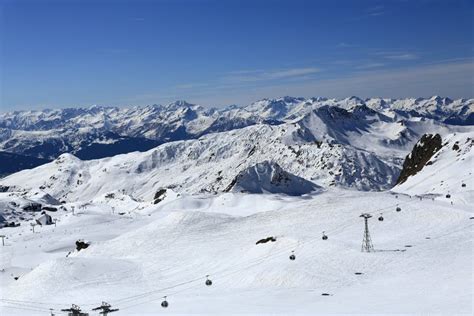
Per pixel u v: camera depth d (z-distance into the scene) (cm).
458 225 9962
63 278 9806
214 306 6681
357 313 5356
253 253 9612
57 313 7931
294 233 10812
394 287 6588
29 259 15488
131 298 8394
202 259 10462
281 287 7525
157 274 10069
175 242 12256
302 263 8194
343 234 10294
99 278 9894
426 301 5597
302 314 5606
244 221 13400
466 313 4866
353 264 7938
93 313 7488
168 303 7512
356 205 12712
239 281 8244
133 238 13100
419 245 8700
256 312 5966
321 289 7075
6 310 8450
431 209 11350
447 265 7275
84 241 14500
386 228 10506
